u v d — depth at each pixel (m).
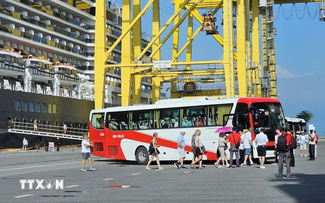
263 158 25.16
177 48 65.06
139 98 54.03
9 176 22.20
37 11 62.28
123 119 32.75
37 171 25.36
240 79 49.56
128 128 32.44
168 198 13.38
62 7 69.19
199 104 29.92
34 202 12.84
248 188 15.64
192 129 29.86
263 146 25.08
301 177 19.31
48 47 63.75
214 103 29.44
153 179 19.91
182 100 30.84
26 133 52.56
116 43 47.97
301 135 39.34
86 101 65.75
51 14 65.88
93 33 76.25
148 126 31.58
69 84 66.62
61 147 60.22
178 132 30.36
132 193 14.74
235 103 28.78
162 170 25.62
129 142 32.22
